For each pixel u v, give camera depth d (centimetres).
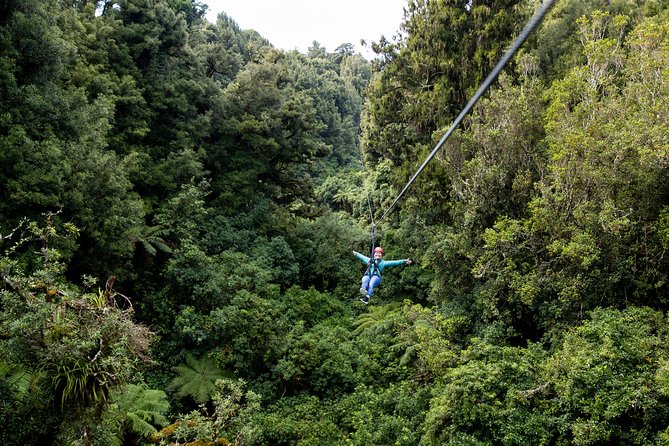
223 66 2734
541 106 1389
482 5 1850
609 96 1190
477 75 1770
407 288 2253
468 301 1461
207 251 2089
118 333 712
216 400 877
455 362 1211
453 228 1580
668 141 903
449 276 1528
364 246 2788
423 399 1277
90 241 1398
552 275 1115
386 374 1580
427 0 2041
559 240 1089
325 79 6612
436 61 1980
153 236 1734
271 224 2502
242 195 2417
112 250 1430
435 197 1730
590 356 846
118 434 945
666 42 1085
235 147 2536
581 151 1088
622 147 985
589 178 1064
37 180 1141
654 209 1020
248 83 2553
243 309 1619
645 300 1032
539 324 1212
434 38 1962
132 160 1667
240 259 2036
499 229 1239
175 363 1518
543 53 1989
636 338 855
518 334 1259
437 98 1894
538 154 1335
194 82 2248
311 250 2591
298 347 1628
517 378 987
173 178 2028
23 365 677
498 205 1348
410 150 2070
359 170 5097
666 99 960
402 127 2142
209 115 2386
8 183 1113
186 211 1917
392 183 2183
